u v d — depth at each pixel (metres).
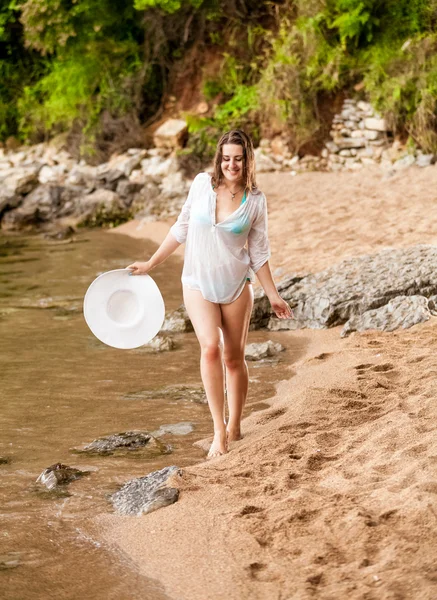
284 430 5.66
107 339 5.59
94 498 4.96
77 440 5.90
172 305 9.78
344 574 3.84
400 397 6.09
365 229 11.76
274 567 3.98
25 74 21.06
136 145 18.12
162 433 5.98
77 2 19.05
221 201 5.41
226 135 5.36
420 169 14.66
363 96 16.17
